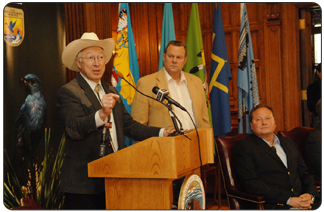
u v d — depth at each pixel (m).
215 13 4.00
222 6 5.12
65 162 2.14
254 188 2.54
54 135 2.94
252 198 2.47
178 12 5.41
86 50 2.25
